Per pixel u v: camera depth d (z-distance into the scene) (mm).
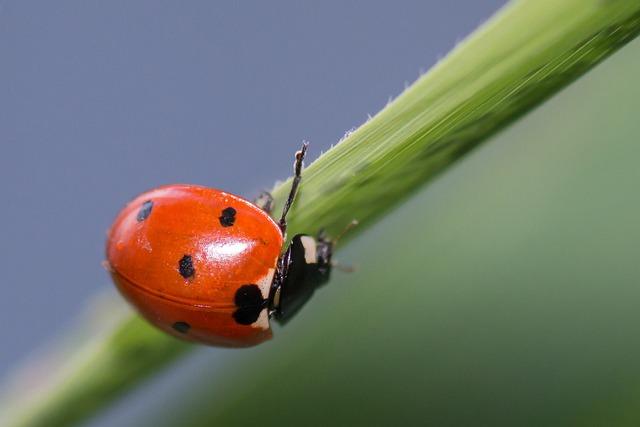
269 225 72
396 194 68
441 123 65
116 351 69
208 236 71
